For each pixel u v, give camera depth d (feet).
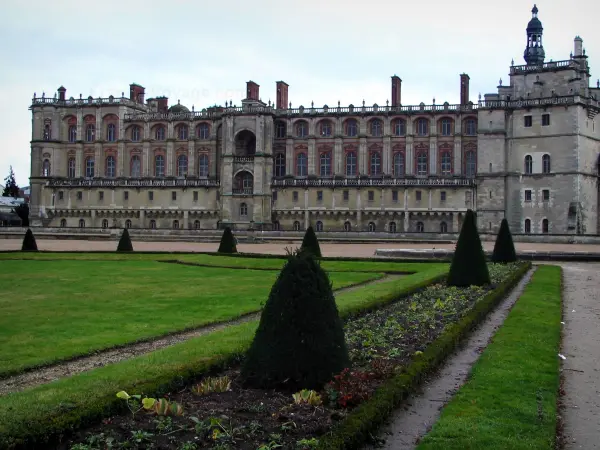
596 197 382.63
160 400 46.96
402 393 51.37
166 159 460.14
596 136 381.40
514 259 181.27
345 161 427.33
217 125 450.30
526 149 374.22
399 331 77.10
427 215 396.37
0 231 396.98
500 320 90.74
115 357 70.28
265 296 117.50
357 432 41.81
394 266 184.44
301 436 43.83
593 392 57.36
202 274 163.02
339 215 414.41
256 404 49.44
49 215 473.67
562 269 179.22
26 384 59.62
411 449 43.60
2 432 39.65
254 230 393.29
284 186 422.82
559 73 372.38
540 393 54.13
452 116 404.36
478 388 55.36
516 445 42.22
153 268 180.14
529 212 372.38
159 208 450.71
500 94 384.68
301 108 432.66
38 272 164.04
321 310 53.06
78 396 48.39
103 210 462.19
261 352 53.36
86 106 472.85
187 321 90.22
